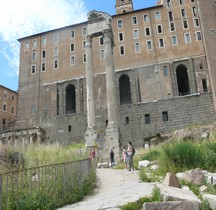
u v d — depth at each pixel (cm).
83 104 5922
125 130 5316
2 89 8100
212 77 4994
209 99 5100
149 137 5125
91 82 3534
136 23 6247
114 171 1783
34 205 802
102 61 6112
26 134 5378
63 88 6212
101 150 3058
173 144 1300
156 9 6238
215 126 3984
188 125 5022
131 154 1722
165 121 5184
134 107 5441
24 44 6981
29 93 6425
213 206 649
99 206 731
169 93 5409
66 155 1661
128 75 5806
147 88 5566
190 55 5606
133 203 684
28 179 925
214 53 5119
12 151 1391
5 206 748
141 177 1197
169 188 772
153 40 5962
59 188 932
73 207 813
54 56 6575
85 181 1146
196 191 829
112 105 3250
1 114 7856
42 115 6109
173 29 5953
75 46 6506
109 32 3638
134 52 5969
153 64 5734
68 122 5847
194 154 1193
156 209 615
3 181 870
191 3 6075
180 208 616
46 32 6844
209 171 1120
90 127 3262
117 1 8300
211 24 5334
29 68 6669
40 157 1543
